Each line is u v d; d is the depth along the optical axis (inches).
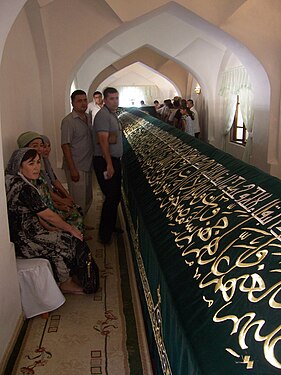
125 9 205.8
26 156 102.3
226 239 61.9
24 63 170.2
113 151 144.7
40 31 188.5
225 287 53.0
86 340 91.7
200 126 422.0
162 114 412.5
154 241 81.7
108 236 148.6
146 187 117.7
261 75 217.3
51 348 88.8
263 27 205.8
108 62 356.2
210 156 101.8
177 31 326.6
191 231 72.8
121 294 112.8
